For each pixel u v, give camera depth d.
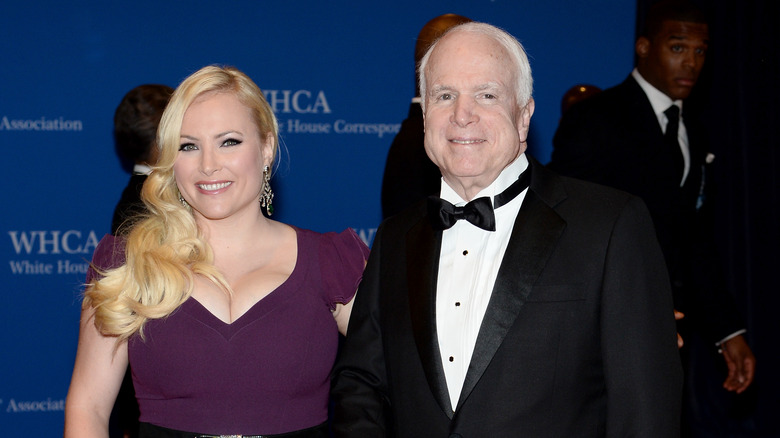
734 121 4.84
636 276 1.89
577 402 1.88
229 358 2.19
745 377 3.31
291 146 4.67
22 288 4.52
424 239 2.08
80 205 4.55
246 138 2.21
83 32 4.51
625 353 1.85
